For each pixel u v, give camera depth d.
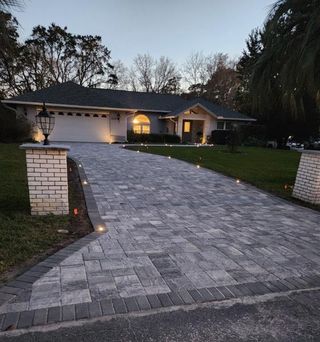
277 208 6.07
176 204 6.02
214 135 23.47
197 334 2.19
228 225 4.82
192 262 3.36
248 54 32.91
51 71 32.19
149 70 42.69
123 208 5.52
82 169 9.24
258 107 9.09
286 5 7.43
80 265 3.15
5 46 7.54
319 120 23.44
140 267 3.17
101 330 2.17
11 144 15.10
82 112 19.48
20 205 5.10
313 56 6.75
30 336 2.06
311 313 2.53
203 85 43.34
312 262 3.53
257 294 2.77
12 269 2.99
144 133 22.92
